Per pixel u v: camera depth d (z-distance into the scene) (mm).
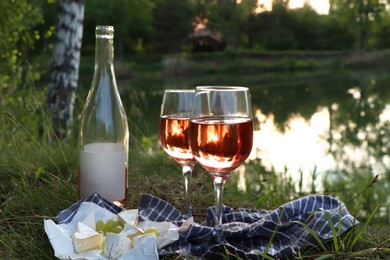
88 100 1540
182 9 35719
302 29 40094
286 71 35312
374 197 3520
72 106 4387
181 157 1329
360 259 1164
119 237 1106
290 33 39438
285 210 1301
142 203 1430
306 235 1215
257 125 9117
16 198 1607
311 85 22688
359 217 3031
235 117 1122
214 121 1116
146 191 1789
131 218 1251
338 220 1225
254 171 3736
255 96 17094
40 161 2174
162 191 1818
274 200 1876
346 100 16391
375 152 7121
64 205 1573
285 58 37188
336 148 7293
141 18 32281
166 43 35719
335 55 38094
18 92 3939
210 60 34969
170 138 1307
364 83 23703
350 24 39844
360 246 1252
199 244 1216
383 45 40062
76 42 4414
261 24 39656
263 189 2791
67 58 4371
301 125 10281
